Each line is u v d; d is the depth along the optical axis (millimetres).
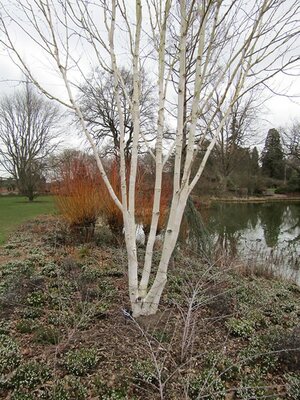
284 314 4098
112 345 2969
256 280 5547
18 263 5480
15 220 12492
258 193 29906
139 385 2492
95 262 5719
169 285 4492
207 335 3299
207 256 5422
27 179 24672
